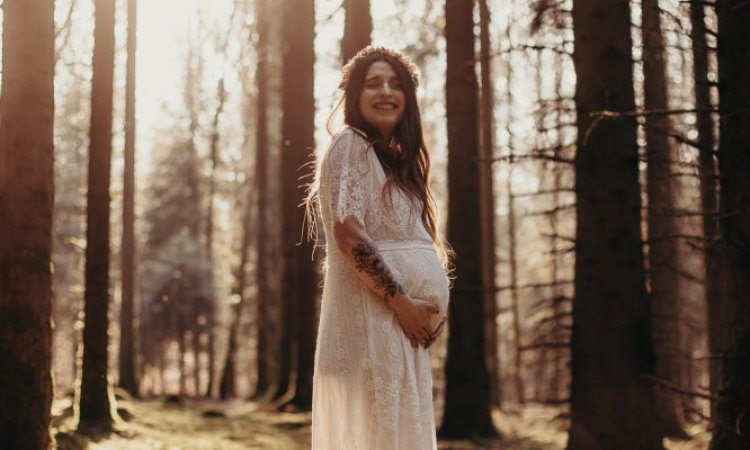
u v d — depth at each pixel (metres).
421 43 15.42
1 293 5.09
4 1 5.22
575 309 6.97
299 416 13.01
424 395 2.92
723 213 5.85
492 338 19.75
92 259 9.61
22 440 5.02
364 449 2.85
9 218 5.11
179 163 34.56
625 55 6.88
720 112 5.91
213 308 34.31
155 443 8.65
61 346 30.78
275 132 28.30
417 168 3.02
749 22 5.84
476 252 11.56
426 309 2.86
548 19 7.29
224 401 23.64
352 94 3.01
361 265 2.79
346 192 2.83
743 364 5.89
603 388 6.75
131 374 17.08
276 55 20.45
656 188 9.59
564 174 9.32
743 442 5.87
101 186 9.80
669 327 11.84
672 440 11.98
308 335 14.59
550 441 11.78
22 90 5.16
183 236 34.56
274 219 28.80
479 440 11.27
